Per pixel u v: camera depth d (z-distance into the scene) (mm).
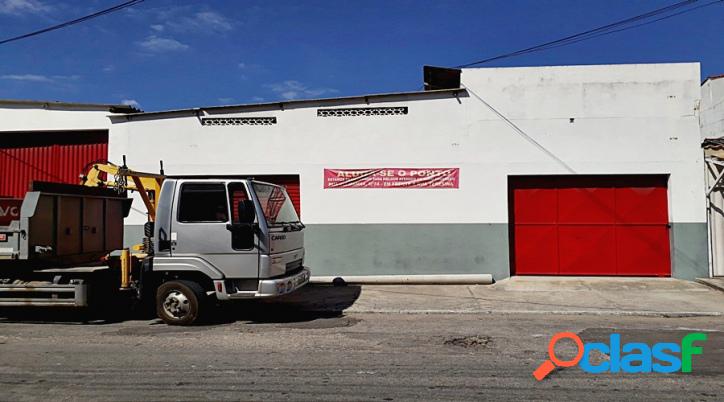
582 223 12914
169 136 13469
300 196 13188
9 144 14656
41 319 8875
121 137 13617
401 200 12984
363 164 13078
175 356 6406
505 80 12812
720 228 12188
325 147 13164
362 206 13062
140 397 4926
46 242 8211
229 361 6172
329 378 5504
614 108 12516
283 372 5723
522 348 6824
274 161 13250
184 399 4871
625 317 9055
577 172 12570
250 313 9406
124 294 8711
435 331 7906
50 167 14453
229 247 8195
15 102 14195
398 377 5543
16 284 8281
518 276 13008
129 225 13383
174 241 8289
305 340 7297
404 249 12945
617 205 12820
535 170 12688
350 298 10867
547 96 12695
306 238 13117
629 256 12758
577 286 11898
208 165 13352
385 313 9508
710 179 12227
